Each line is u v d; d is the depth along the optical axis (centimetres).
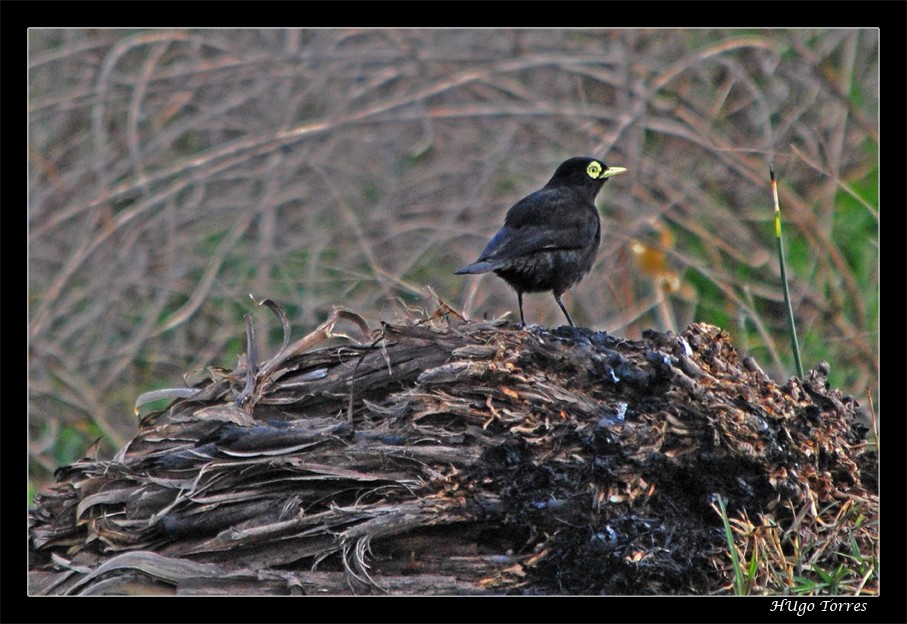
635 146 1673
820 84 1712
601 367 775
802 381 849
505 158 1744
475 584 720
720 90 1764
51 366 1558
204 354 1564
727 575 720
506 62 1730
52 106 1719
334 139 1725
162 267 1667
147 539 747
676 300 1617
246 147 1683
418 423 764
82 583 738
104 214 1692
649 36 1791
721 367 814
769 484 744
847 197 1691
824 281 1586
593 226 1033
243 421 772
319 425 766
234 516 740
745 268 1639
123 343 1612
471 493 728
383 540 733
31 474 1480
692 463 741
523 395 761
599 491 724
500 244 995
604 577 712
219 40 1786
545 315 1588
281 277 1642
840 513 763
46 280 1669
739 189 1709
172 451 771
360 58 1797
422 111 1755
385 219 1688
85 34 1798
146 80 1695
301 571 727
